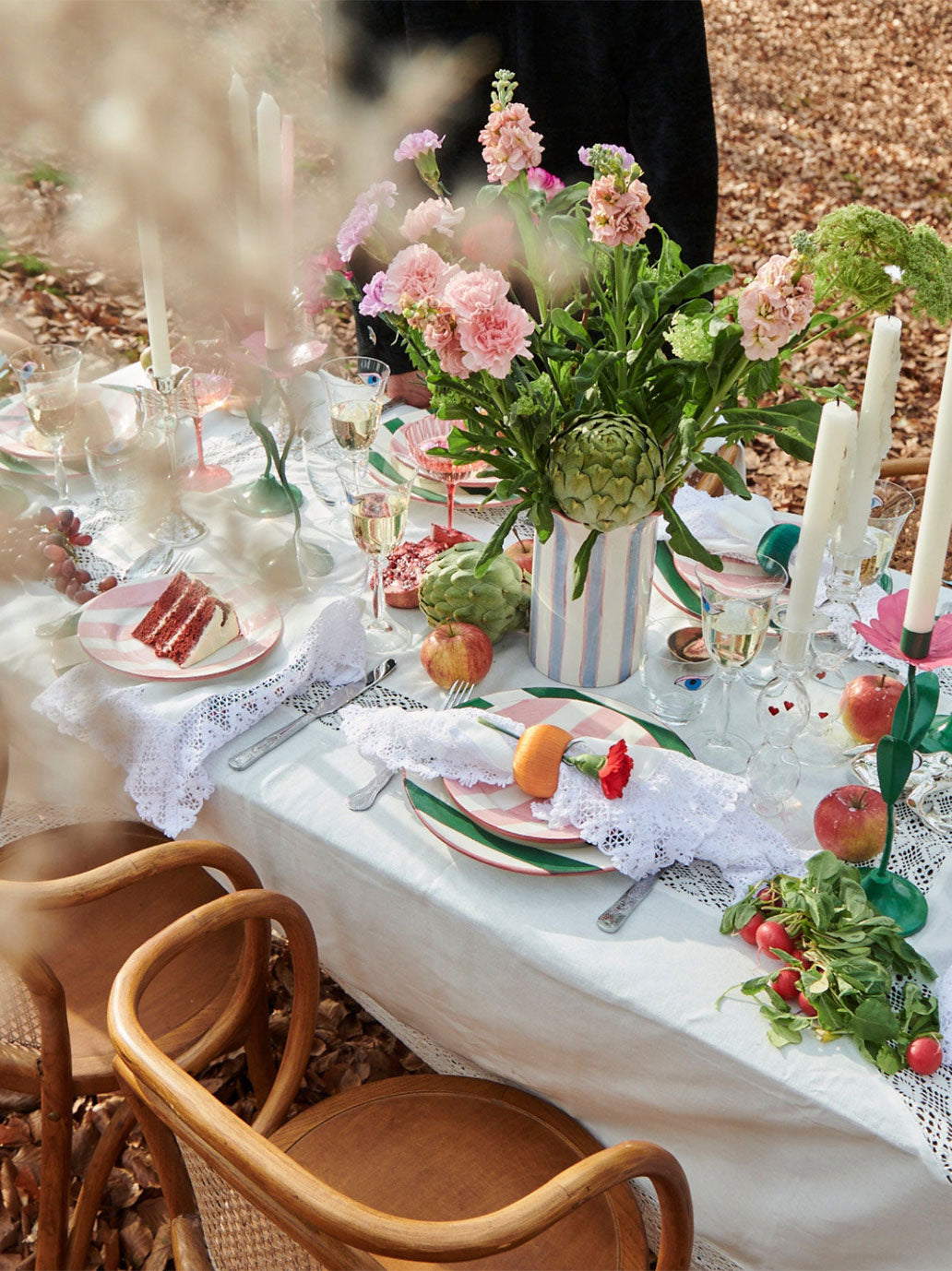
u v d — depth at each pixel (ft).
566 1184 3.03
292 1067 4.52
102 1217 5.84
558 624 4.95
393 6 7.28
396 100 0.74
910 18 26.50
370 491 4.90
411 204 4.32
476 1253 2.80
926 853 4.14
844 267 3.90
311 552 5.71
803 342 4.41
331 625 4.96
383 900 4.24
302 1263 3.10
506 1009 4.09
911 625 3.49
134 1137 6.21
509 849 4.11
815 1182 3.48
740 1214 3.76
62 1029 4.32
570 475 4.27
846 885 3.76
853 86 24.75
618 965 3.75
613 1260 3.98
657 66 7.75
